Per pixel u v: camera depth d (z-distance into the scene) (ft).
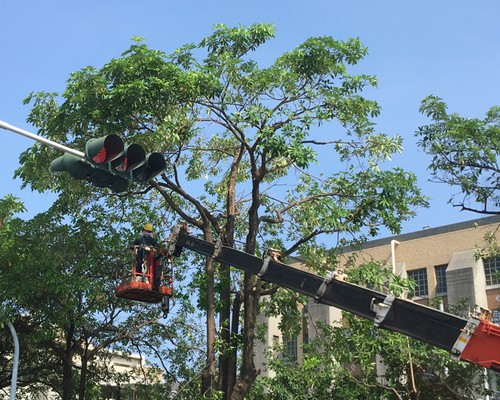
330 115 71.10
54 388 104.42
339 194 74.59
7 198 91.50
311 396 85.56
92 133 67.97
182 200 87.04
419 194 74.02
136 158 38.60
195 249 51.34
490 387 92.73
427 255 128.26
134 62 66.23
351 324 75.97
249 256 47.21
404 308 38.81
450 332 37.35
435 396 87.30
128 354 101.19
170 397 91.66
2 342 95.04
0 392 123.44
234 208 74.95
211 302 70.95
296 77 70.69
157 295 55.11
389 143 72.23
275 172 84.38
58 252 78.02
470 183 69.77
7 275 77.25
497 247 85.56
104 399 106.52
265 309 88.53
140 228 85.20
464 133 68.74
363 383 83.30
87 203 79.77
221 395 65.21
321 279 42.73
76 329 91.91
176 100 66.44
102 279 82.89
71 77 66.23
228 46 75.31
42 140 38.34
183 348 80.07
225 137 84.33
